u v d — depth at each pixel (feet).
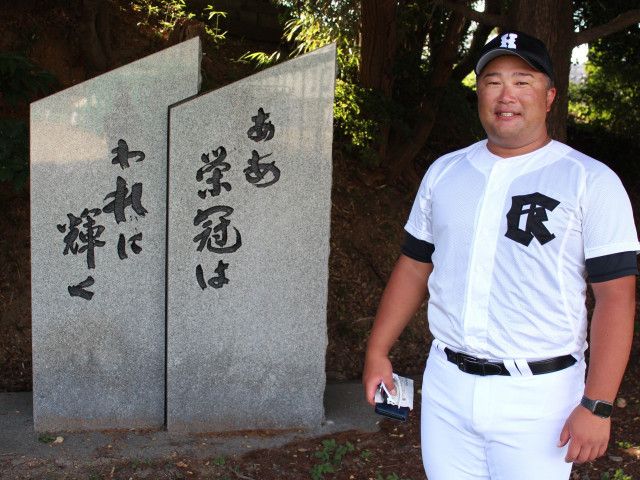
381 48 18.79
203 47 21.67
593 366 5.65
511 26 15.37
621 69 27.09
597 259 5.65
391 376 6.72
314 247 11.40
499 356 5.96
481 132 23.58
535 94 5.96
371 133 18.90
